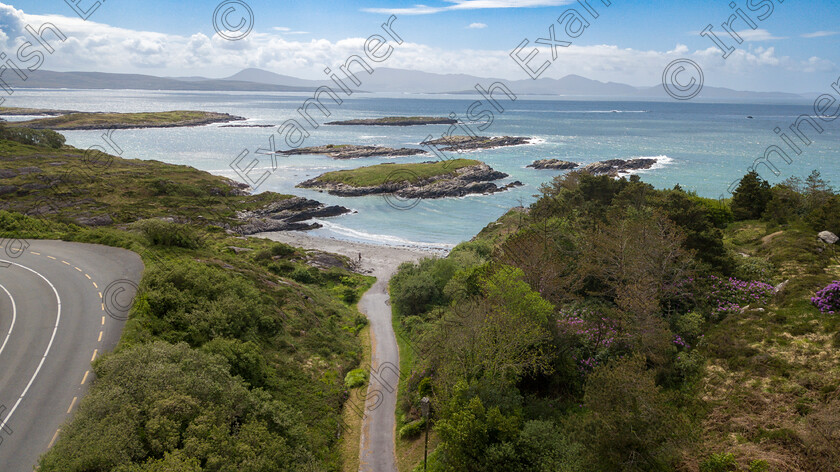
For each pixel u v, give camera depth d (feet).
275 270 221.46
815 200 193.26
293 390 119.14
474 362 105.29
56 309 117.29
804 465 74.18
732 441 82.53
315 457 97.86
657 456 70.44
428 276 191.52
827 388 86.89
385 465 103.09
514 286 115.85
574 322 121.80
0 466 72.23
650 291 114.73
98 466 68.54
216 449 77.15
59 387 89.35
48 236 175.01
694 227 145.79
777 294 123.24
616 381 74.18
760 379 95.25
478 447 84.58
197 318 119.96
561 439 83.20
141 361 88.94
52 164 396.16
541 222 199.00
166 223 190.29
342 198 428.56
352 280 226.58
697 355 106.22
